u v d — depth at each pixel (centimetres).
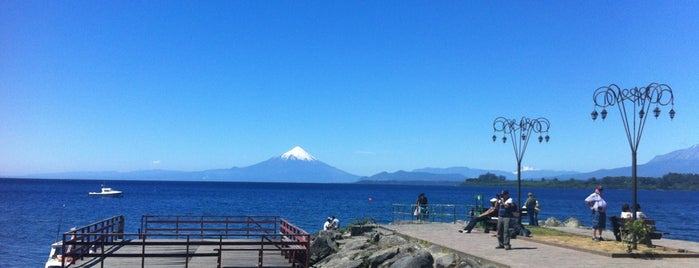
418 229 2644
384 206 8075
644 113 1939
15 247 3222
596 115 2103
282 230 2344
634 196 1925
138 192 14062
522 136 3275
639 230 1788
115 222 2572
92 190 14388
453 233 2445
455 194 15925
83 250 1912
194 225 4322
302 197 11856
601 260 1636
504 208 1900
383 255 1906
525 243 2072
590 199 2089
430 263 1708
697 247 1966
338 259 2088
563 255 1734
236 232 3628
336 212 6594
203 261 1988
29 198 9512
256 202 9206
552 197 14500
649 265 1548
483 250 1852
